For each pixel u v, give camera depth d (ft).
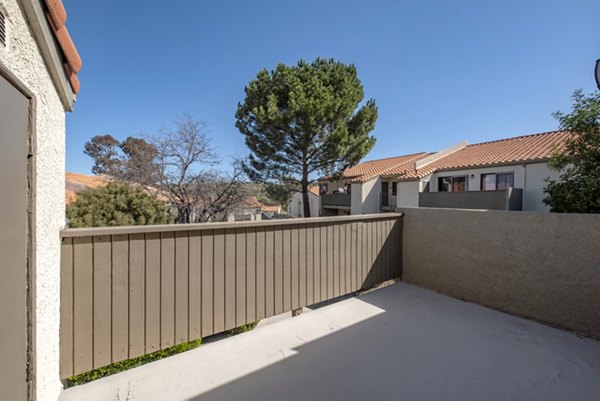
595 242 9.21
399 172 54.34
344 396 6.52
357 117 41.55
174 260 8.07
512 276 11.14
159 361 8.00
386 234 14.58
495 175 39.37
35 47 4.48
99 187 20.34
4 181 3.46
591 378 7.20
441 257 13.60
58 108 5.86
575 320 9.59
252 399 6.42
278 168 43.37
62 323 6.47
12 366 3.69
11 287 3.67
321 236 11.69
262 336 9.43
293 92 36.55
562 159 14.42
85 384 6.95
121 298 7.24
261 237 9.88
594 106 13.14
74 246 6.59
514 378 7.19
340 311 11.48
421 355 8.27
